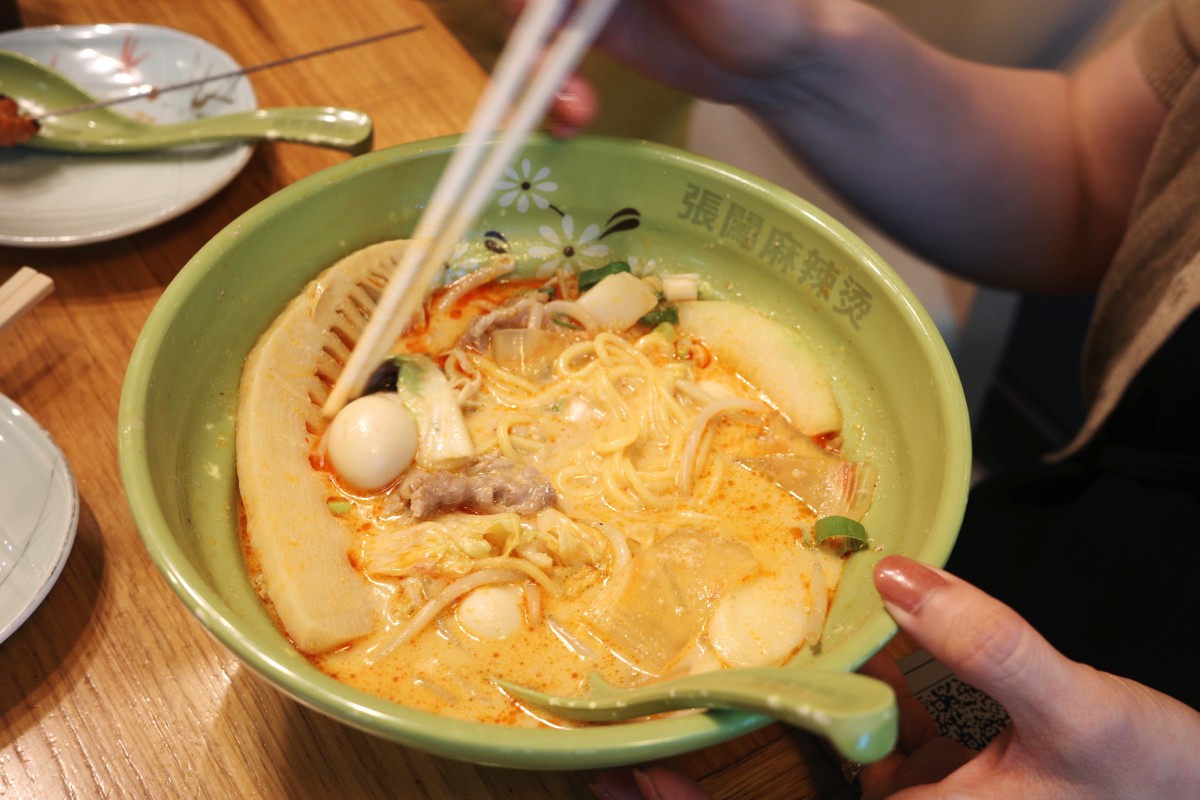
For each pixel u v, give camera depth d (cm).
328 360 45
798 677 33
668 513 44
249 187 54
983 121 55
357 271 46
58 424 46
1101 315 54
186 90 56
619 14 47
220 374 43
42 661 41
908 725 42
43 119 54
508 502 43
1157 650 50
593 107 47
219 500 41
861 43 51
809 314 48
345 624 40
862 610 40
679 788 39
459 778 40
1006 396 82
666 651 41
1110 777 37
